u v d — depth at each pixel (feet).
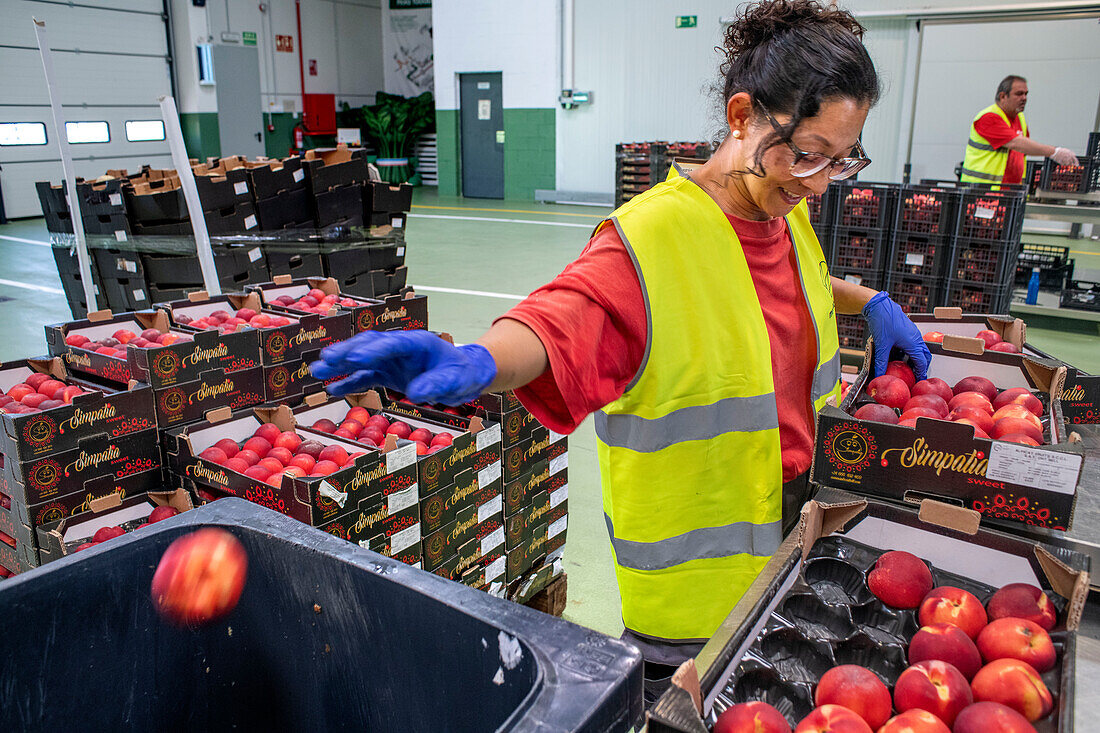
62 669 2.49
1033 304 19.92
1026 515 3.75
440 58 46.03
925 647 3.15
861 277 15.72
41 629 2.42
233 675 2.85
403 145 53.72
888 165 32.76
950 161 32.04
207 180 14.35
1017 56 29.99
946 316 6.97
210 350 7.39
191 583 2.72
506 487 7.92
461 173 48.01
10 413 6.48
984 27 30.12
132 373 7.14
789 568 3.57
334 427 7.86
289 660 2.76
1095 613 3.64
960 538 3.71
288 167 15.01
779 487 4.24
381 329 9.23
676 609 4.26
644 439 3.96
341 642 2.60
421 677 2.43
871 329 5.94
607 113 41.63
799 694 2.97
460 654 2.32
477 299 22.41
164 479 7.18
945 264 15.07
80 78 40.24
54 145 39.70
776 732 2.59
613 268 3.68
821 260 4.82
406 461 6.74
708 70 38.32
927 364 6.00
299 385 8.30
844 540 3.93
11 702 2.39
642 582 4.21
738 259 4.08
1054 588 3.44
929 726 2.66
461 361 2.77
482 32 44.04
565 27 41.19
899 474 3.98
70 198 10.82
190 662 2.77
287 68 50.85
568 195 44.29
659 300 3.73
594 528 10.67
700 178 4.24
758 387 4.07
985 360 6.03
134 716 2.67
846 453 4.07
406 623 2.42
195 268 14.87
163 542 2.68
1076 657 3.13
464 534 7.46
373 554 2.54
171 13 43.93
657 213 3.87
